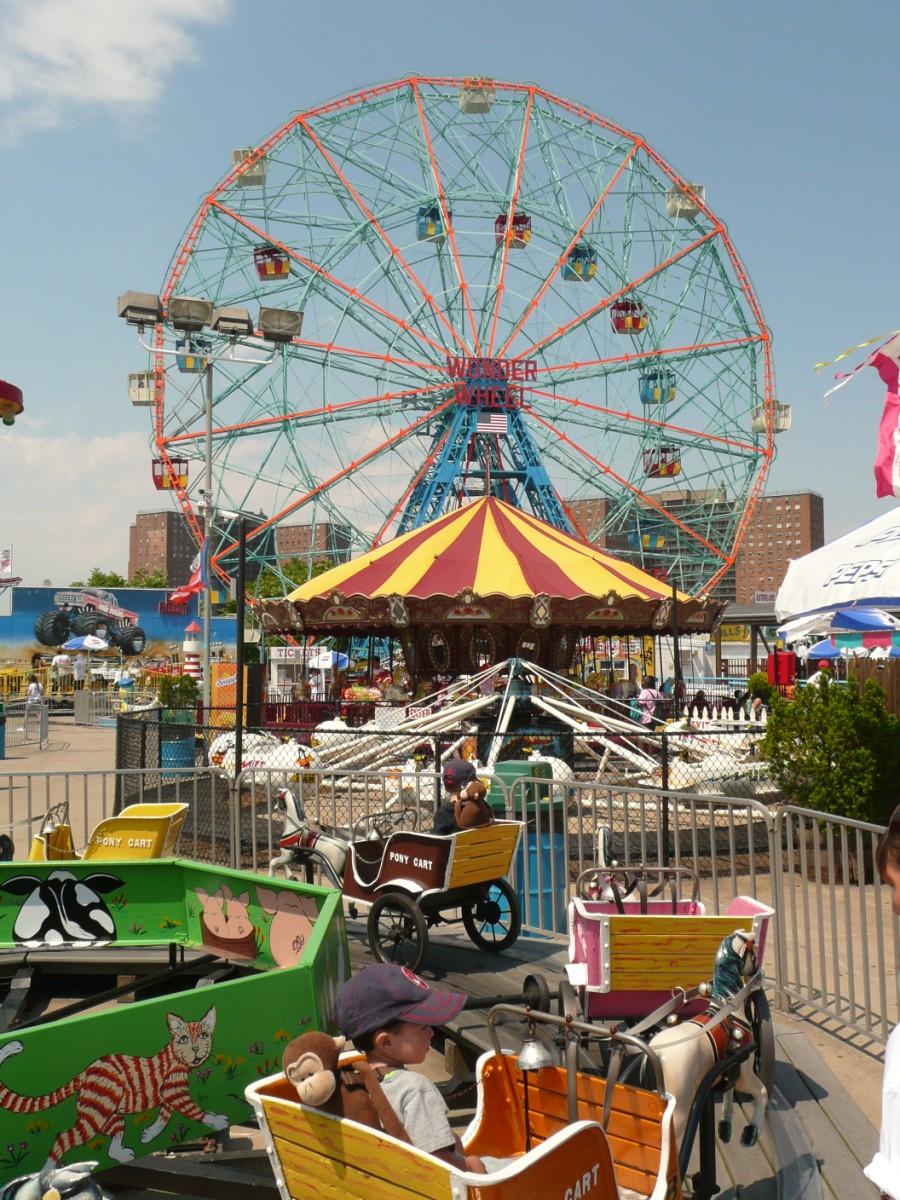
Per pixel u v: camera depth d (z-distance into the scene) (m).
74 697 43.25
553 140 58.06
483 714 20.28
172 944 7.52
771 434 57.81
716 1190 4.73
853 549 7.90
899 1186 2.41
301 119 54.41
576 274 57.31
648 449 57.88
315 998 5.05
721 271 59.12
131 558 166.88
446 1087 5.95
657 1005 5.60
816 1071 6.20
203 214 53.25
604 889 6.59
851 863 11.27
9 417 9.72
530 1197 3.26
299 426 53.25
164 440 50.09
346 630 28.81
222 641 48.81
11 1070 4.14
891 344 6.32
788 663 35.09
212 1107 4.70
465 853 7.39
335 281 54.25
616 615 23.34
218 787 15.34
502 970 7.61
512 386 53.81
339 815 13.77
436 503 53.31
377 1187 3.32
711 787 14.57
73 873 7.59
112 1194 4.60
